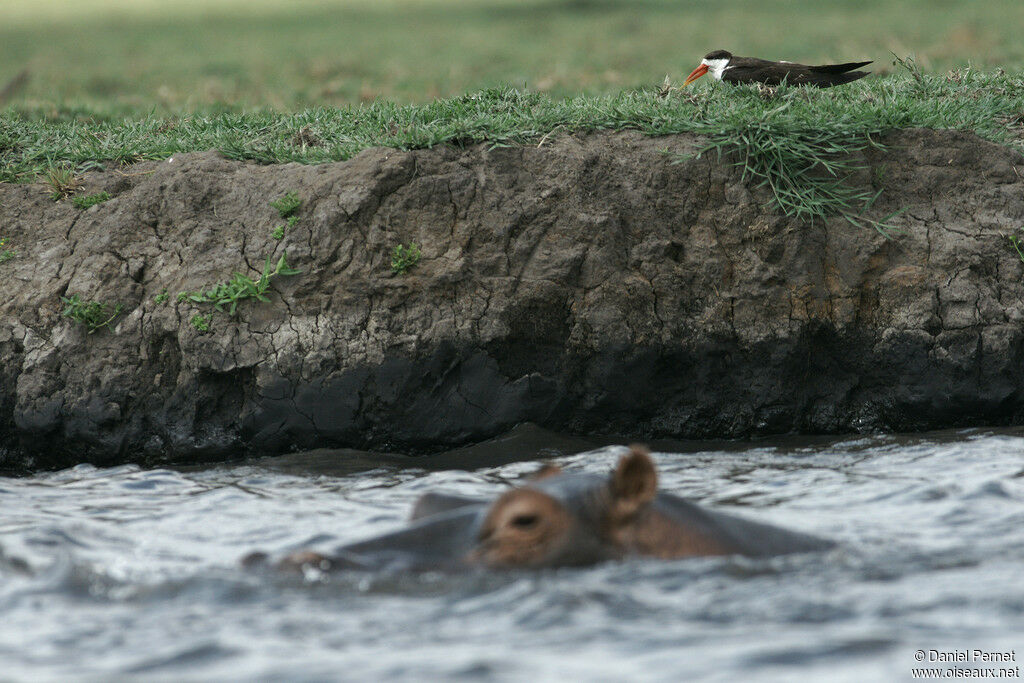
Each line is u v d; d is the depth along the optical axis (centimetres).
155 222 3475
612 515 1534
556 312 3222
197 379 3134
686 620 1323
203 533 1986
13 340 3256
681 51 7694
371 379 3119
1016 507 1980
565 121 3688
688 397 3234
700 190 3419
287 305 3195
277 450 3134
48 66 8562
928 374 3200
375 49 9088
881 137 3584
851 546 1683
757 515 1992
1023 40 6875
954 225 3397
